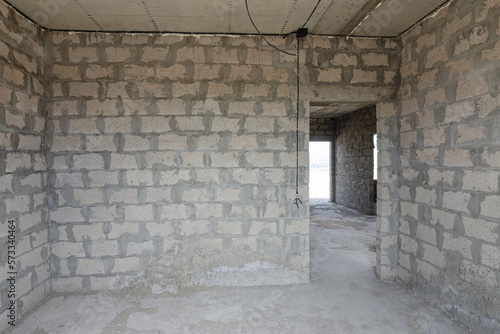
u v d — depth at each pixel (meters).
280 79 3.10
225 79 3.05
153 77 3.00
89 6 2.51
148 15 2.67
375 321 2.46
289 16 2.73
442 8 2.55
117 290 3.00
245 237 3.12
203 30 2.98
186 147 3.04
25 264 2.58
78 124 2.94
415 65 2.91
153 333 2.31
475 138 2.24
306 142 3.13
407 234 3.06
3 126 2.34
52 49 2.91
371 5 2.56
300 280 3.17
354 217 6.84
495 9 2.07
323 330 2.34
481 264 2.20
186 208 3.06
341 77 3.15
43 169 2.87
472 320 2.28
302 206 3.15
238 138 3.07
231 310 2.64
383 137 3.19
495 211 2.09
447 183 2.52
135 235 3.03
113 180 2.99
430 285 2.73
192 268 3.08
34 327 2.38
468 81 2.30
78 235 2.98
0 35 2.32
